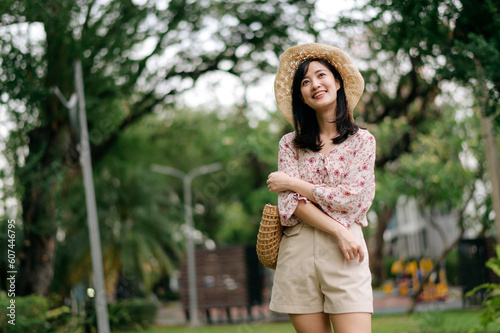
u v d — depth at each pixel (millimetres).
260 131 14023
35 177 9641
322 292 2461
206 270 16688
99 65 10695
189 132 17219
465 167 13875
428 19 4629
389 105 11391
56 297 11664
